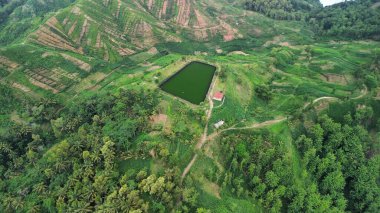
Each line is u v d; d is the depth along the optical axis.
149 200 107.94
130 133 129.50
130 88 169.62
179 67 195.75
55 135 157.12
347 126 154.12
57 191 115.12
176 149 127.50
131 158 123.19
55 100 192.62
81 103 168.38
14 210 120.38
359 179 140.62
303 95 180.75
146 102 152.50
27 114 181.50
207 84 175.88
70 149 129.88
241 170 128.00
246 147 135.88
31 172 134.00
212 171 122.06
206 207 112.88
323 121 157.00
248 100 172.12
